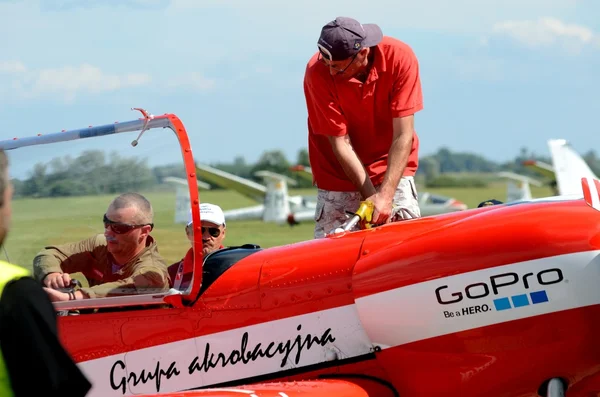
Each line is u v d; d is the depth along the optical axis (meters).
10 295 4.68
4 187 4.77
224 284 8.67
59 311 9.06
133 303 8.73
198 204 8.48
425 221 8.58
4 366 4.64
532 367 7.55
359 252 8.37
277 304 8.42
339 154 10.81
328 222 11.79
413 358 7.88
